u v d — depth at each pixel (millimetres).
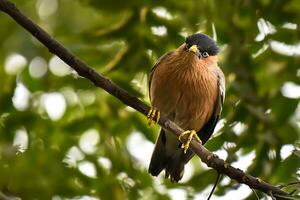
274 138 12141
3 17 13289
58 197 11852
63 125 12836
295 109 12586
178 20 12938
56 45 9172
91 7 12555
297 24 13039
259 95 12859
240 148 12117
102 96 12945
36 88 13047
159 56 12523
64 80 13000
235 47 12773
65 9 14383
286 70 13195
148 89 12148
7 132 12312
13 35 13234
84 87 12875
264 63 13297
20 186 11680
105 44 12578
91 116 12820
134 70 12383
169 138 11906
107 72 12281
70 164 12266
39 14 14359
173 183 12430
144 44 12508
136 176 12961
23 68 13070
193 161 15070
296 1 13062
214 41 11961
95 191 12336
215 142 12031
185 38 12672
